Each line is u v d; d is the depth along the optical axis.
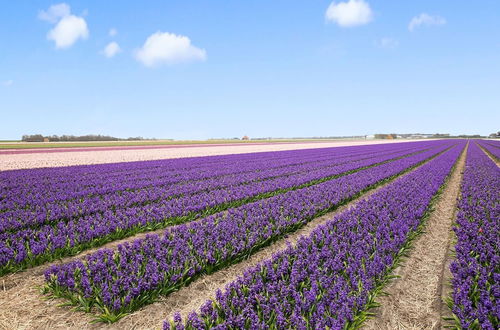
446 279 6.93
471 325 4.86
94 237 8.84
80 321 5.36
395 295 6.27
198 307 5.83
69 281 5.95
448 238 9.64
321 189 15.70
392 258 7.30
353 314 5.08
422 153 46.91
